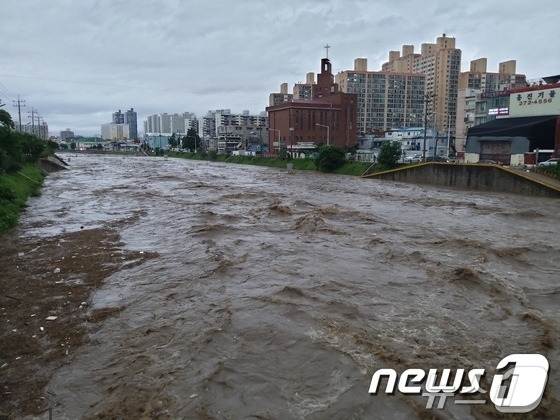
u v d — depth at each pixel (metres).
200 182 59.88
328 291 16.66
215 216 32.12
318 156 80.38
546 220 32.56
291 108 111.50
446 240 24.55
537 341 12.80
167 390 10.38
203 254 21.64
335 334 13.07
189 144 154.12
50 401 10.05
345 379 10.79
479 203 41.56
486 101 84.44
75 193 46.72
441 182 57.91
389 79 146.38
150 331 13.36
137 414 9.54
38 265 19.88
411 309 15.10
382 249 22.91
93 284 17.47
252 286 17.20
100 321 14.13
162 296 16.19
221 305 15.28
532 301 16.02
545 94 63.50
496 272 19.20
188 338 12.88
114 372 11.19
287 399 10.05
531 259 21.55
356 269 19.48
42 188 50.59
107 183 58.28
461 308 15.26
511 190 49.38
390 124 148.25
